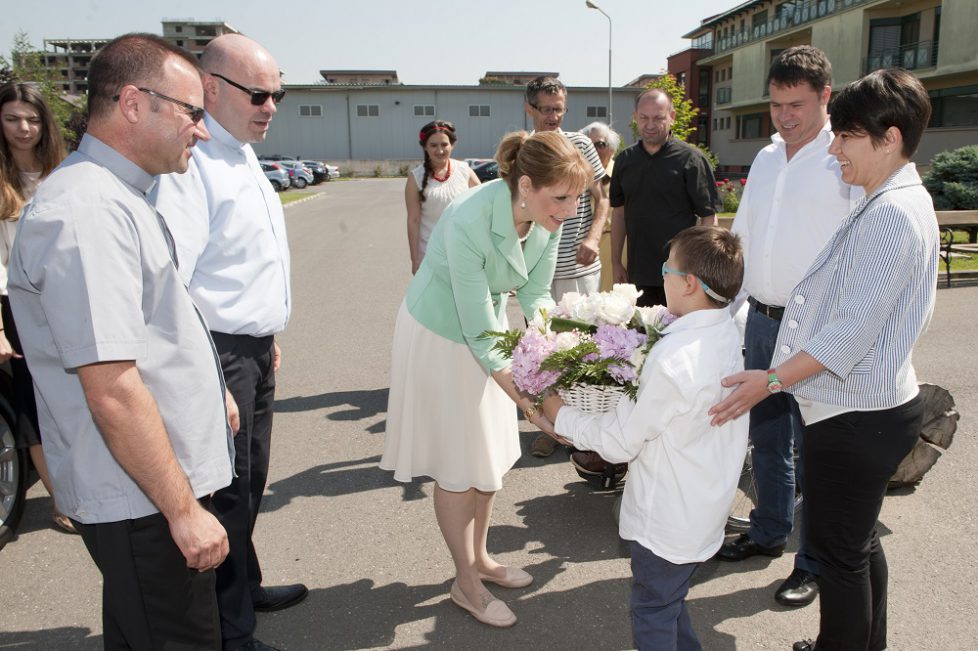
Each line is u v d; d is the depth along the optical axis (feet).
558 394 8.07
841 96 7.02
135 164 5.81
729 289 7.07
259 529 12.21
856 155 7.00
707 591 10.34
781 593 9.98
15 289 5.73
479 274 8.38
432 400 9.13
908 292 7.01
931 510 12.32
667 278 7.40
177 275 6.05
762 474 10.80
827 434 7.45
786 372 6.97
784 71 9.62
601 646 9.19
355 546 11.66
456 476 9.24
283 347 24.06
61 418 5.82
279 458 15.15
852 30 114.42
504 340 8.16
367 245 50.47
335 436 16.30
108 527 5.93
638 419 7.13
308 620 9.78
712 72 179.11
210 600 6.48
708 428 7.23
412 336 9.16
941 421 12.57
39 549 11.75
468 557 9.70
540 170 7.70
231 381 8.36
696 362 6.95
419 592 10.41
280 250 8.97
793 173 10.01
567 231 15.35
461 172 18.02
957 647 8.91
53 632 9.61
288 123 181.68
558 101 15.38
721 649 9.09
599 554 11.37
